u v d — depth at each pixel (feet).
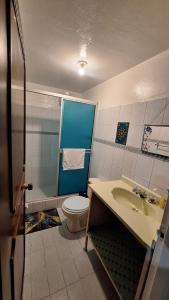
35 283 4.39
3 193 1.47
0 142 1.31
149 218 3.81
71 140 8.10
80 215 6.03
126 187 5.64
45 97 9.12
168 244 2.02
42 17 3.78
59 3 3.34
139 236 3.11
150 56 5.10
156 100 4.94
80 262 5.17
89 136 8.62
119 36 4.25
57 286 4.36
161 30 3.84
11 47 1.69
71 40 4.66
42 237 6.11
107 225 5.83
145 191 5.13
